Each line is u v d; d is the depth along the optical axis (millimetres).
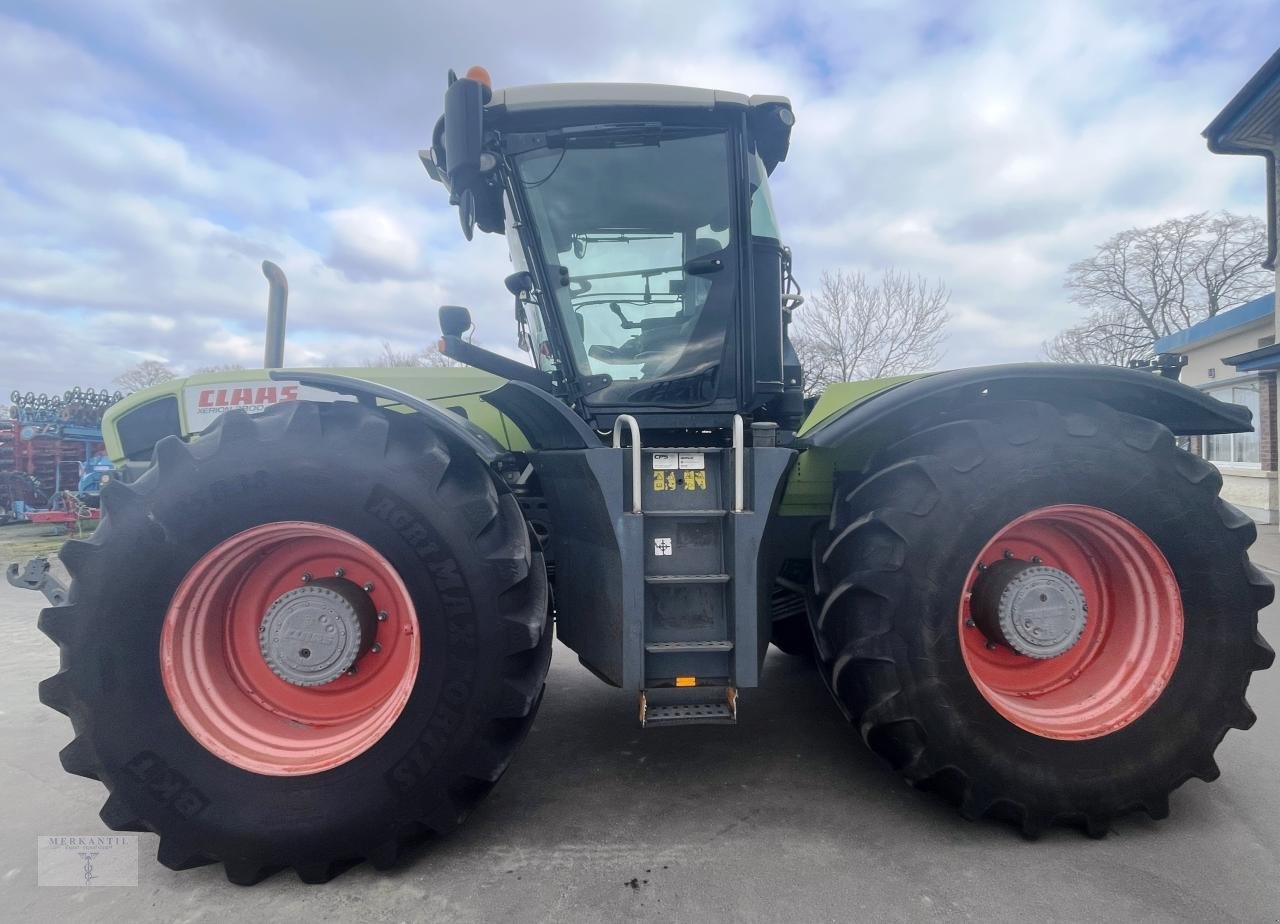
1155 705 2127
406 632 2059
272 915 1800
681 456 2148
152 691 1913
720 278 2666
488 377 3369
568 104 2496
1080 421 2129
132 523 1934
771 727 2984
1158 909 1769
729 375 2686
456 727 1923
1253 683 3490
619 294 2689
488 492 2016
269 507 1942
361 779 1914
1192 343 14211
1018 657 2279
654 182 2643
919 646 2002
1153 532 2141
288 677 2033
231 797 1908
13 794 2500
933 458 2078
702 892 1847
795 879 1900
